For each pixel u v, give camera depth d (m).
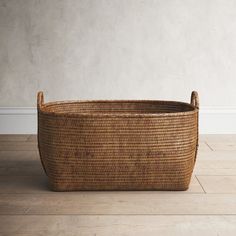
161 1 2.88
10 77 2.97
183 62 2.93
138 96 2.96
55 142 1.76
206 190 1.83
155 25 2.90
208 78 2.95
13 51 2.94
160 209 1.61
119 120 1.73
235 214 1.56
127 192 1.81
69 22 2.90
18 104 3.00
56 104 2.23
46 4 2.89
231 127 2.98
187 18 2.89
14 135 2.98
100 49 2.92
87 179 1.79
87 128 1.74
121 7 2.88
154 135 1.75
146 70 2.94
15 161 2.30
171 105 2.30
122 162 1.76
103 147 1.75
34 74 2.96
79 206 1.64
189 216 1.54
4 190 1.83
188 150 1.78
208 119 2.98
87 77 2.95
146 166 1.77
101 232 1.41
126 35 2.91
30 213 1.57
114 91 2.96
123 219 1.51
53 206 1.64
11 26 2.92
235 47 2.92
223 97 2.97
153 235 1.38
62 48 2.93
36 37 2.92
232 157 2.37
